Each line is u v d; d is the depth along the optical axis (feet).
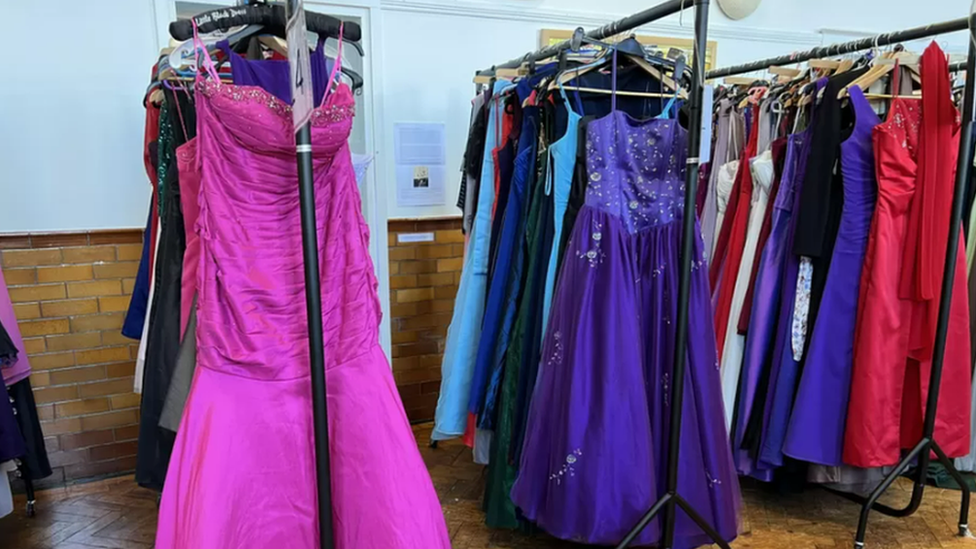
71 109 6.98
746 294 6.65
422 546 4.14
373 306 4.38
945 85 5.52
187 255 4.27
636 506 5.01
